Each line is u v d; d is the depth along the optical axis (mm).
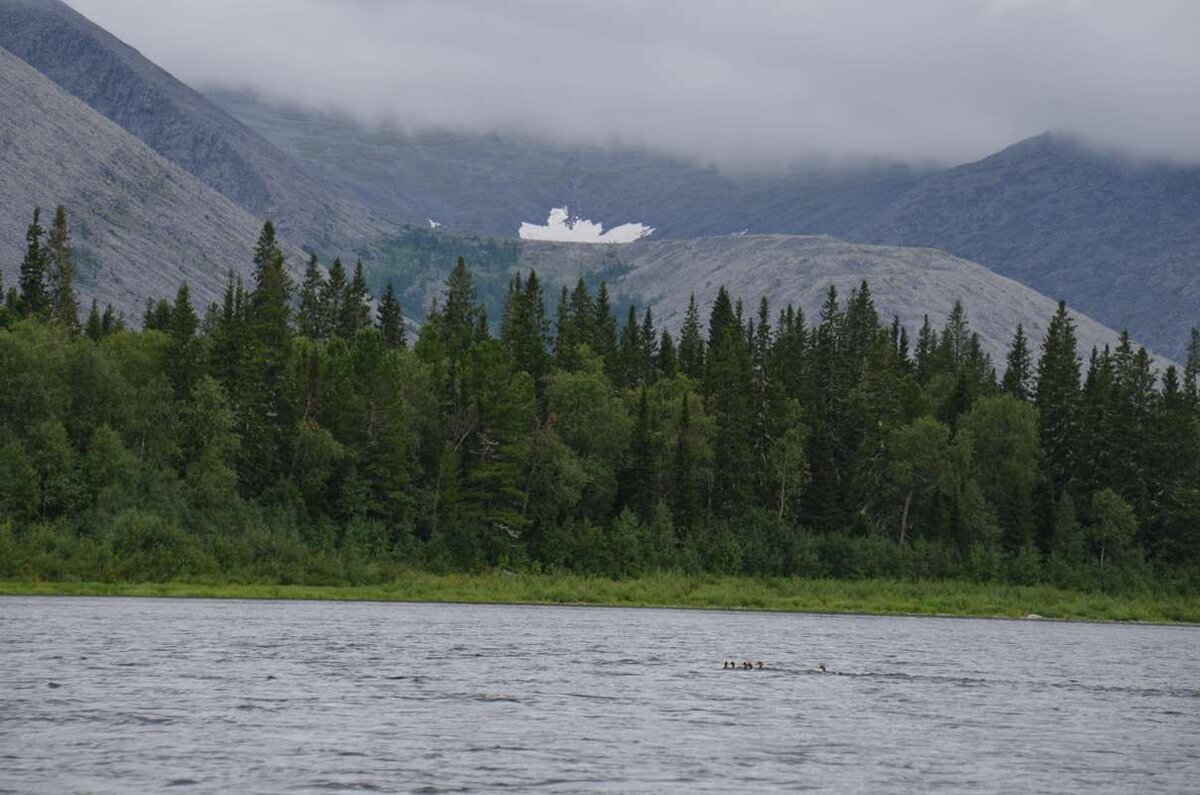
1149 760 86188
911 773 78438
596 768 76062
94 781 69000
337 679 110875
